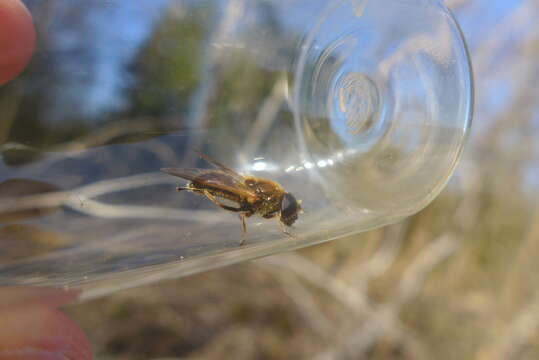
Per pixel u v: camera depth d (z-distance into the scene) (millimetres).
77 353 49
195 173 45
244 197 46
